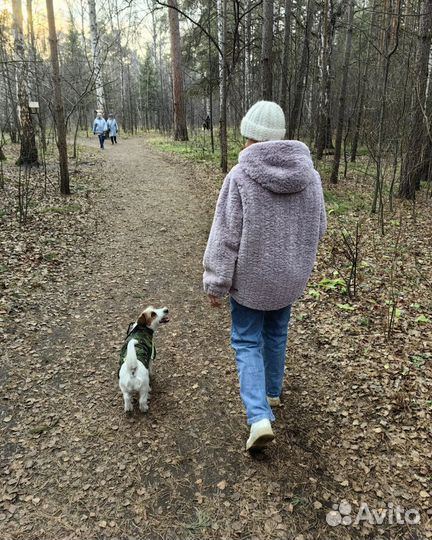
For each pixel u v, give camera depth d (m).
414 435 2.90
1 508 2.52
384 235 7.72
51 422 3.25
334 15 13.91
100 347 4.36
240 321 2.74
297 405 3.28
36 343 4.37
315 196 2.52
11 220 8.09
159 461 2.85
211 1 15.05
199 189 11.62
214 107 44.75
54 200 9.69
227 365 3.96
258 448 2.68
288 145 2.39
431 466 2.65
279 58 17.16
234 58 11.97
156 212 9.48
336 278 5.77
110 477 2.74
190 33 20.06
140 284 5.96
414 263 6.29
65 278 6.02
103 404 3.46
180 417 3.28
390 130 9.80
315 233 2.56
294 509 2.44
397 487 2.53
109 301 5.43
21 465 2.84
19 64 12.20
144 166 15.22
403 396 3.27
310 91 22.47
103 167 14.45
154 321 3.81
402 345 4.04
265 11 8.27
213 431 3.11
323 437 2.95
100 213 9.17
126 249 7.30
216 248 2.48
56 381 3.77
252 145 2.41
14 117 16.97
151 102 44.56
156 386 3.67
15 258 6.44
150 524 2.41
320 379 3.59
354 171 14.55
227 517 2.42
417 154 10.24
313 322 4.59
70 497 2.59
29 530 2.38
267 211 2.41
